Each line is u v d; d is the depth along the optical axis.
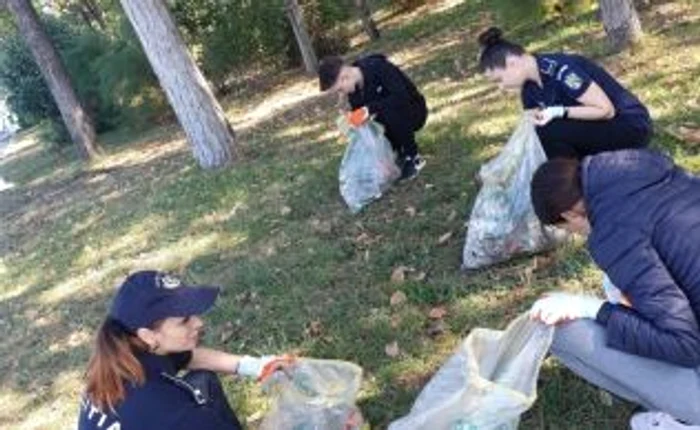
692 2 9.49
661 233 2.81
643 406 3.28
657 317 2.78
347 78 6.67
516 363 3.26
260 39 16.69
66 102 15.14
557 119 4.71
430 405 3.37
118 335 3.13
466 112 8.24
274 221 7.32
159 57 10.04
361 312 5.14
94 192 12.64
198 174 10.38
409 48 13.99
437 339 4.55
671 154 5.59
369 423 4.07
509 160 4.86
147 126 17.59
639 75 7.53
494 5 11.81
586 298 3.13
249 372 3.81
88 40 18.73
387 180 6.73
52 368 6.33
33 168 17.89
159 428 3.08
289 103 13.67
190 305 3.18
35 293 8.34
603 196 2.88
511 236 4.90
